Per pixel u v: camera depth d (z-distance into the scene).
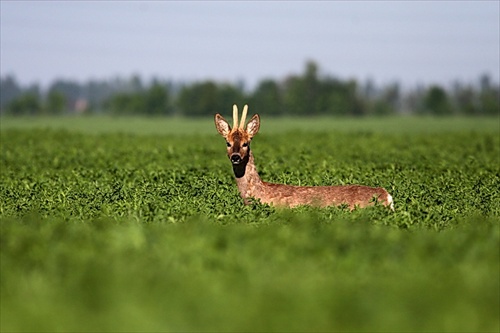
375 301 34.72
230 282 37.09
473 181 73.75
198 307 34.03
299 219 50.66
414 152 124.50
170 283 36.81
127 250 42.50
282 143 144.00
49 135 185.62
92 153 123.19
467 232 48.22
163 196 63.38
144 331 31.80
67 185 74.00
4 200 65.19
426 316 33.44
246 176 58.12
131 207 58.28
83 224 52.78
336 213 53.66
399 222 51.91
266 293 35.56
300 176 74.81
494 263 41.12
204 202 58.78
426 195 63.44
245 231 46.75
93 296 35.38
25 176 86.00
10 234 46.94
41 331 31.92
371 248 42.31
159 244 43.72
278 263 40.28
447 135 182.75
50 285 37.25
